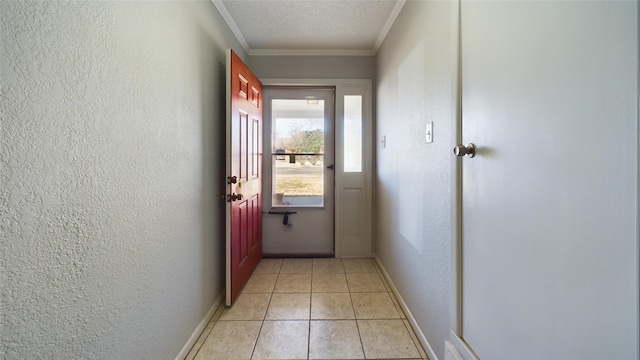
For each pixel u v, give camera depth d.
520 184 0.75
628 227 0.49
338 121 2.89
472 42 1.00
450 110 1.19
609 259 0.53
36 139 0.68
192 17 1.53
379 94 2.66
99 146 0.87
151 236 1.15
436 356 1.36
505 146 0.82
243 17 2.17
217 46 1.93
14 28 0.62
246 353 1.47
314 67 2.85
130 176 1.01
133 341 1.04
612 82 0.52
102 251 0.88
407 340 1.59
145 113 1.10
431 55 1.42
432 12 1.41
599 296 0.55
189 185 1.49
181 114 1.40
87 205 0.82
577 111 0.59
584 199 0.57
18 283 0.65
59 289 0.74
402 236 1.94
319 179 3.02
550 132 0.65
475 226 0.99
